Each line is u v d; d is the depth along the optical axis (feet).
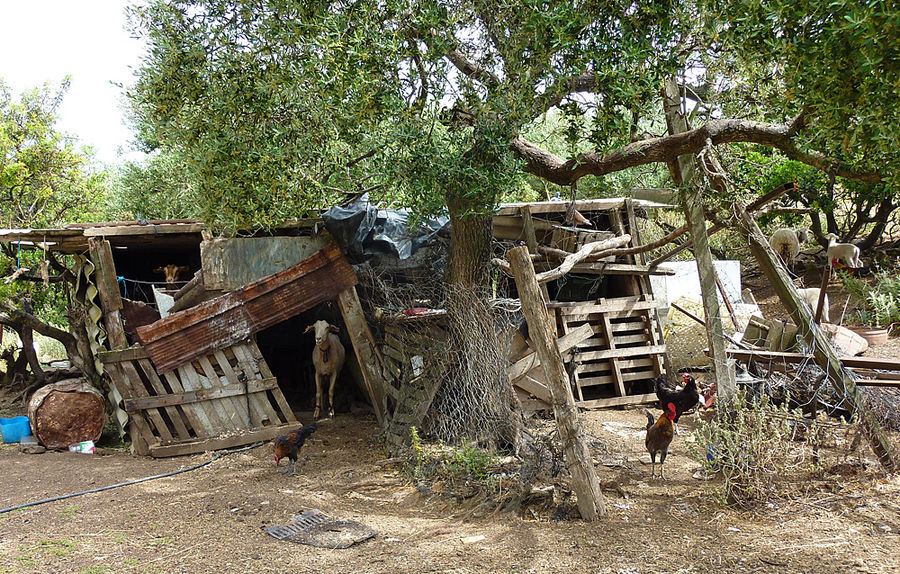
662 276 40.83
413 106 23.30
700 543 17.34
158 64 24.99
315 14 22.16
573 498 20.81
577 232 35.88
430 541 18.45
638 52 19.71
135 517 21.31
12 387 47.11
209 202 26.30
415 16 21.65
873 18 12.21
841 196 58.08
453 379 27.17
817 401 24.59
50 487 25.18
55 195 58.70
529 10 21.33
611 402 35.47
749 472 19.94
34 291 47.67
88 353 37.70
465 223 26.53
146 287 47.24
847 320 48.03
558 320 35.22
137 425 30.04
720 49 22.02
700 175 25.90
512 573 16.14
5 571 16.90
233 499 22.93
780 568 15.69
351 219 32.40
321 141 25.45
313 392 41.98
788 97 15.11
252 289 31.27
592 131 23.02
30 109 57.31
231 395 30.94
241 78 24.45
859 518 18.30
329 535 19.06
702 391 35.01
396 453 27.61
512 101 22.13
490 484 21.70
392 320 30.45
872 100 13.05
